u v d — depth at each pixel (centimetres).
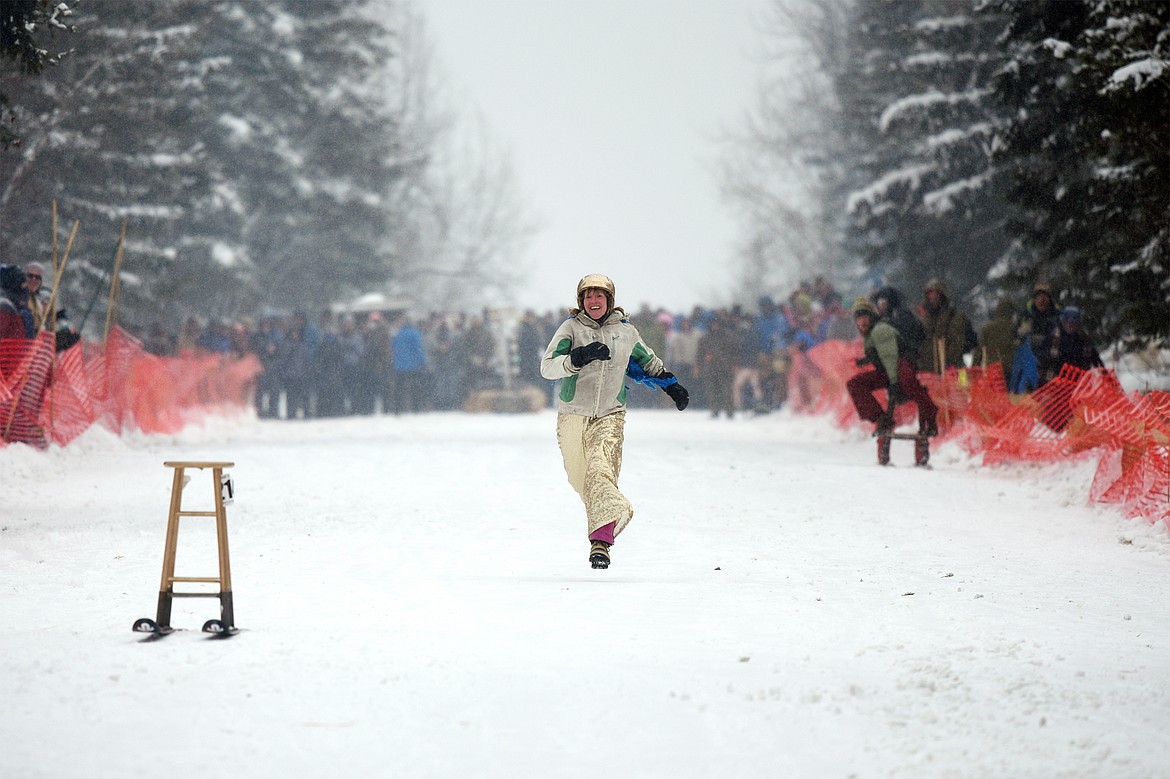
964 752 1162
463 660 1488
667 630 1678
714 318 7719
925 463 4053
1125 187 4666
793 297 8756
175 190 8719
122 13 8250
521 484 3553
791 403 7425
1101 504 3028
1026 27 5675
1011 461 3862
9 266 4141
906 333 4531
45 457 3934
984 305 7944
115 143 8194
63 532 2588
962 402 4297
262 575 2112
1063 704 1324
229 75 11750
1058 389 3794
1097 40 4347
